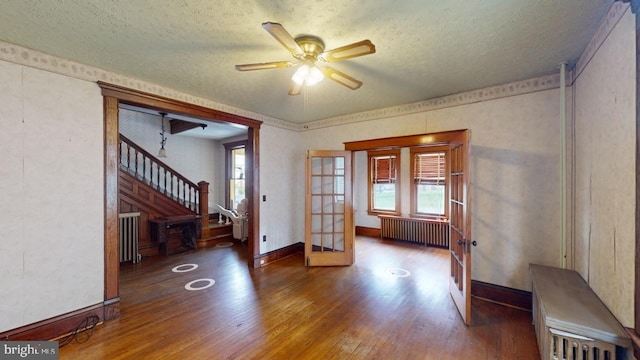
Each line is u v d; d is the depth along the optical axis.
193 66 2.41
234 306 2.81
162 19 1.69
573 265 2.45
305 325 2.44
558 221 2.58
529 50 2.11
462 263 2.60
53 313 2.22
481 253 3.01
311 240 4.22
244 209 5.89
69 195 2.32
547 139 2.63
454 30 1.81
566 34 1.87
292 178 4.80
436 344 2.16
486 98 2.96
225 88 2.98
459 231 2.76
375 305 2.83
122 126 5.72
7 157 2.04
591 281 2.00
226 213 6.31
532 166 2.71
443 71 2.52
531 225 2.73
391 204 6.18
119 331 2.34
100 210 2.50
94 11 1.60
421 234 5.52
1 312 2.00
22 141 2.10
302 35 1.87
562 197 2.45
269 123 4.33
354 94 3.19
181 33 1.86
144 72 2.55
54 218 2.24
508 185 2.84
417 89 3.02
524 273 2.77
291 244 4.79
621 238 1.53
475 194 3.03
